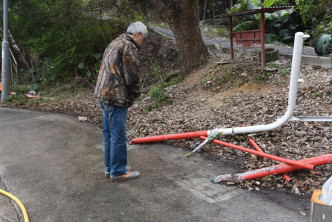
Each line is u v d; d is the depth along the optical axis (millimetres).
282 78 5863
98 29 10922
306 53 7547
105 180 3230
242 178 3035
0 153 4199
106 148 3205
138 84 2939
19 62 12484
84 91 10062
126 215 2541
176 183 3100
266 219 2402
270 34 12641
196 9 7867
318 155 3389
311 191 2777
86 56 11117
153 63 10164
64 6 10500
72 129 5527
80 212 2607
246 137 4113
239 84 6262
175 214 2529
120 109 2977
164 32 12461
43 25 11234
